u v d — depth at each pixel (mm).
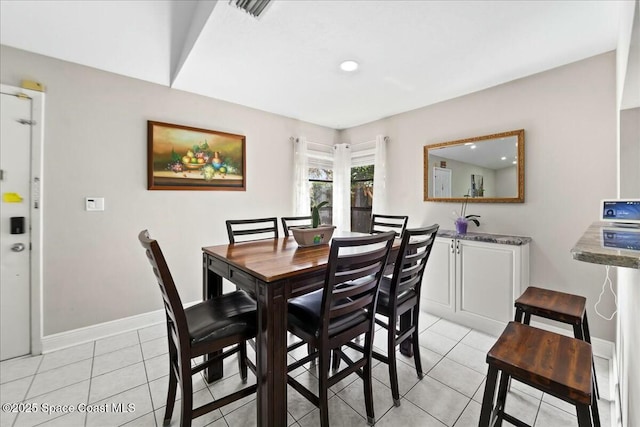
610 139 2078
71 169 2236
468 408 1600
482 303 2492
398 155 3527
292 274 1312
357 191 4211
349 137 4188
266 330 1273
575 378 904
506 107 2598
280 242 2166
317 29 1813
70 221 2242
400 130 3506
